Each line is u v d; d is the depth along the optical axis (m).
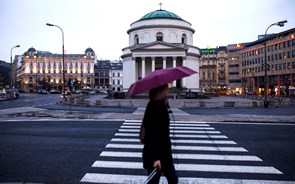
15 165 6.79
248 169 6.45
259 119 16.61
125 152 8.16
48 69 117.44
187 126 13.87
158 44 57.06
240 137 10.75
